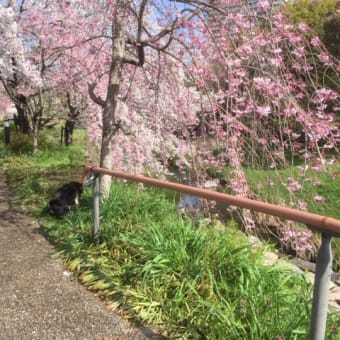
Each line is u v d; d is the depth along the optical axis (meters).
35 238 4.52
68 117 12.02
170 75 5.98
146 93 6.62
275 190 4.50
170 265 3.18
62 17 7.52
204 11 4.47
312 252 4.83
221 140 4.76
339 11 6.75
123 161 7.20
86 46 7.76
